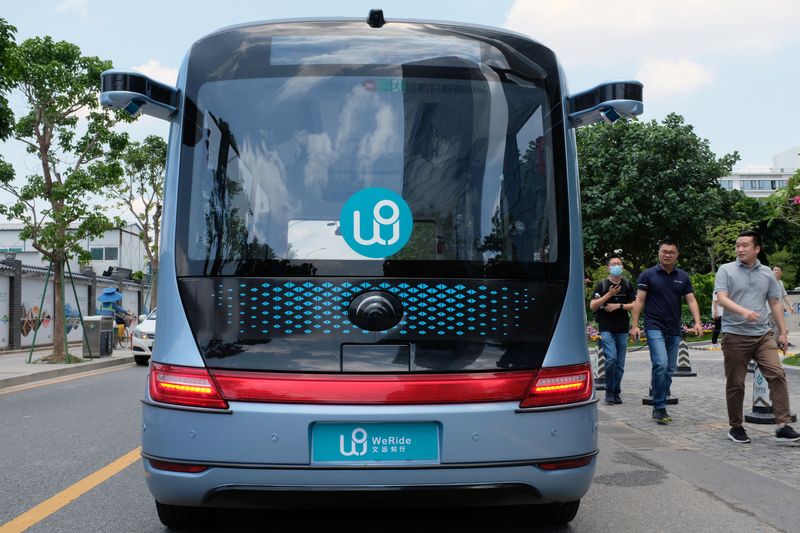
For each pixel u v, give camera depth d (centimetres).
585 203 3209
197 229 390
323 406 365
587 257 3353
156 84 406
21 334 2847
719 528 446
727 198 3338
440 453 366
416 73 406
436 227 388
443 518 468
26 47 2005
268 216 387
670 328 857
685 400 1055
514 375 377
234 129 400
